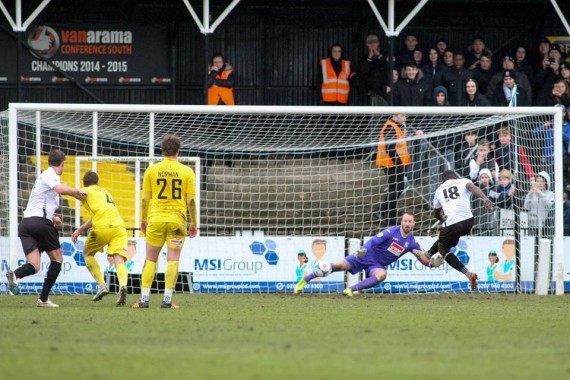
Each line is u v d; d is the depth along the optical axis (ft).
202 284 150.00
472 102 177.58
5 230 150.20
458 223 134.82
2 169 158.92
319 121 183.11
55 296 140.56
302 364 66.03
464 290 152.87
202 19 198.59
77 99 195.83
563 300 134.72
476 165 161.48
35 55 193.98
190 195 110.73
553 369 64.44
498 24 203.62
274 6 200.34
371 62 188.24
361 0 194.39
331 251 151.43
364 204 171.53
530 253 154.30
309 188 175.52
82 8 194.59
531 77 189.47
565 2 195.83
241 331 86.94
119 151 175.11
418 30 202.69
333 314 107.14
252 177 169.99
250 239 150.61
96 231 119.65
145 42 197.06
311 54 202.49
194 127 180.14
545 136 169.68
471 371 63.21
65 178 169.78
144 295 114.01
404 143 166.40
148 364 65.77
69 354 70.59
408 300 132.87
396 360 68.33
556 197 150.30
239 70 201.26
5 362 66.39
